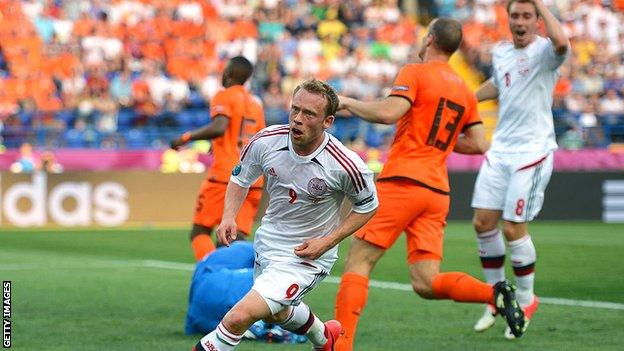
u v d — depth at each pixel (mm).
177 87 73938
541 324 25469
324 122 16297
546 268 38594
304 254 16703
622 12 85688
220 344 16656
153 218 60188
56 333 23641
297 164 16734
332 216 17438
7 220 58219
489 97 25438
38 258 42312
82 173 59250
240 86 29625
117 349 21500
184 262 40969
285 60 78250
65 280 34594
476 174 62438
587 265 39594
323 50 80938
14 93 71438
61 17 77188
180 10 80000
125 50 76125
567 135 69500
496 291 20953
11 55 73812
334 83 76188
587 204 62969
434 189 21188
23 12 76250
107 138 67625
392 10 85438
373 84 76250
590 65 79250
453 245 47562
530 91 24281
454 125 21547
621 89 77625
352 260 20984
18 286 32781
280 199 17188
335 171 16672
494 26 84500
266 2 83438
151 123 70750
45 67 73562
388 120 20688
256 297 16797
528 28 24250
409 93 20938
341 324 20406
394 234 21062
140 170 60219
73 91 71562
